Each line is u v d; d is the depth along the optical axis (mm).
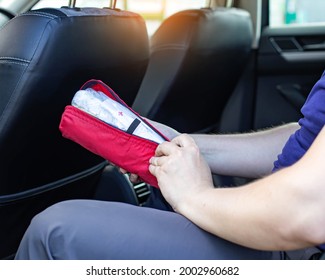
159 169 813
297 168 609
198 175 782
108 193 1526
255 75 2209
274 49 2174
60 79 965
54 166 1163
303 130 795
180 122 1777
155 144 870
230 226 671
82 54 979
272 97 2217
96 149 900
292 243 623
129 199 1517
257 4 2143
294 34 2170
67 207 724
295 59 2158
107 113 879
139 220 733
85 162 1274
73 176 1273
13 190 1092
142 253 710
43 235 679
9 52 909
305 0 2205
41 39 897
